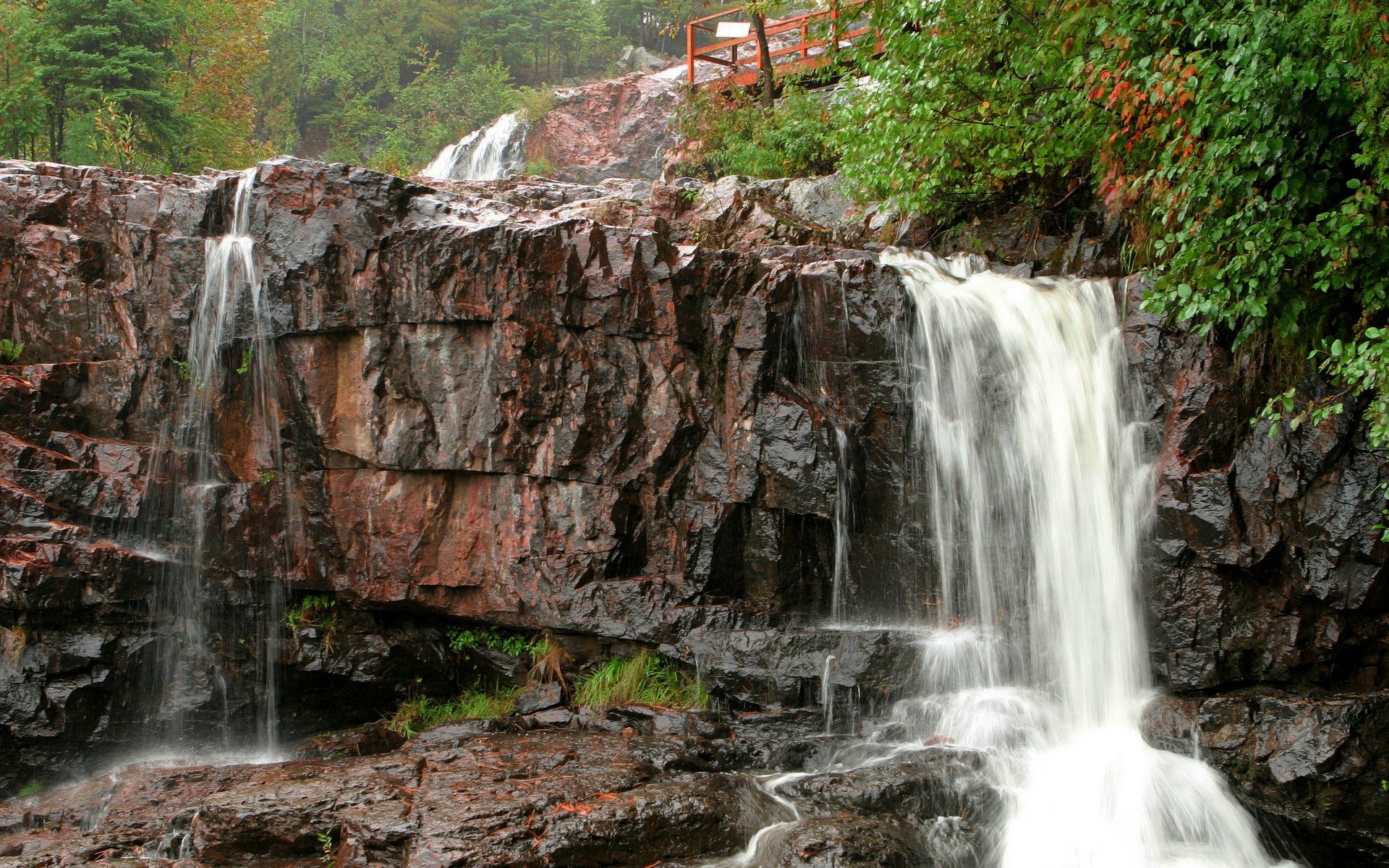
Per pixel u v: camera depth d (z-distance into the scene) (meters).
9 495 11.05
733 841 8.21
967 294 11.44
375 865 7.72
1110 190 12.00
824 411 11.42
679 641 10.97
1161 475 9.80
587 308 11.53
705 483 11.50
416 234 11.69
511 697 11.72
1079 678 10.14
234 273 12.13
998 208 14.13
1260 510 9.45
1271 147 9.05
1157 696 9.65
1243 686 9.48
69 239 12.37
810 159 17.83
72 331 12.34
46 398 11.87
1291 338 9.83
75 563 10.99
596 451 11.48
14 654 10.76
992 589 10.76
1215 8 9.62
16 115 21.48
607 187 20.72
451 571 11.77
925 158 13.55
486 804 8.26
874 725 10.03
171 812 9.23
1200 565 9.60
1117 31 10.15
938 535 11.02
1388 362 8.26
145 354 12.24
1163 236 11.21
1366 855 8.46
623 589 11.23
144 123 24.34
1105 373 10.54
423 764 9.52
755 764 9.79
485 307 11.50
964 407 11.08
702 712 10.53
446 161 38.19
